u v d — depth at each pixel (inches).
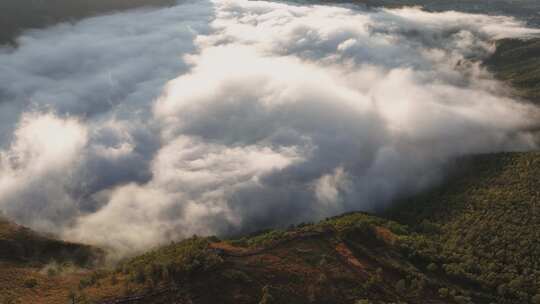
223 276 4709.6
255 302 4461.1
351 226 6087.6
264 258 5182.1
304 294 4635.8
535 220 6712.6
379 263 5290.4
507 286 5073.8
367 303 4463.6
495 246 6181.1
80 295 4736.7
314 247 5526.6
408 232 6692.9
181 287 4547.2
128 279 4889.3
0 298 5039.4
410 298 4712.1
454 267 5300.2
